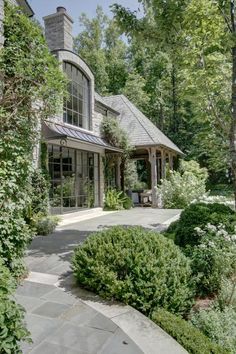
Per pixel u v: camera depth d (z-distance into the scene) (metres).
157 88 32.16
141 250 4.05
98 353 2.64
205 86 6.23
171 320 3.26
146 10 6.38
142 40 6.58
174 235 6.27
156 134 16.77
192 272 4.35
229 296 3.96
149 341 2.86
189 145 28.42
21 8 7.84
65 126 11.74
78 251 4.37
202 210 6.05
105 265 3.98
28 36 7.62
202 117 7.05
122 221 10.56
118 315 3.39
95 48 35.75
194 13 5.45
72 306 3.60
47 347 2.72
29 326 3.10
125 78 34.69
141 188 20.92
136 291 3.69
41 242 7.08
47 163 10.18
